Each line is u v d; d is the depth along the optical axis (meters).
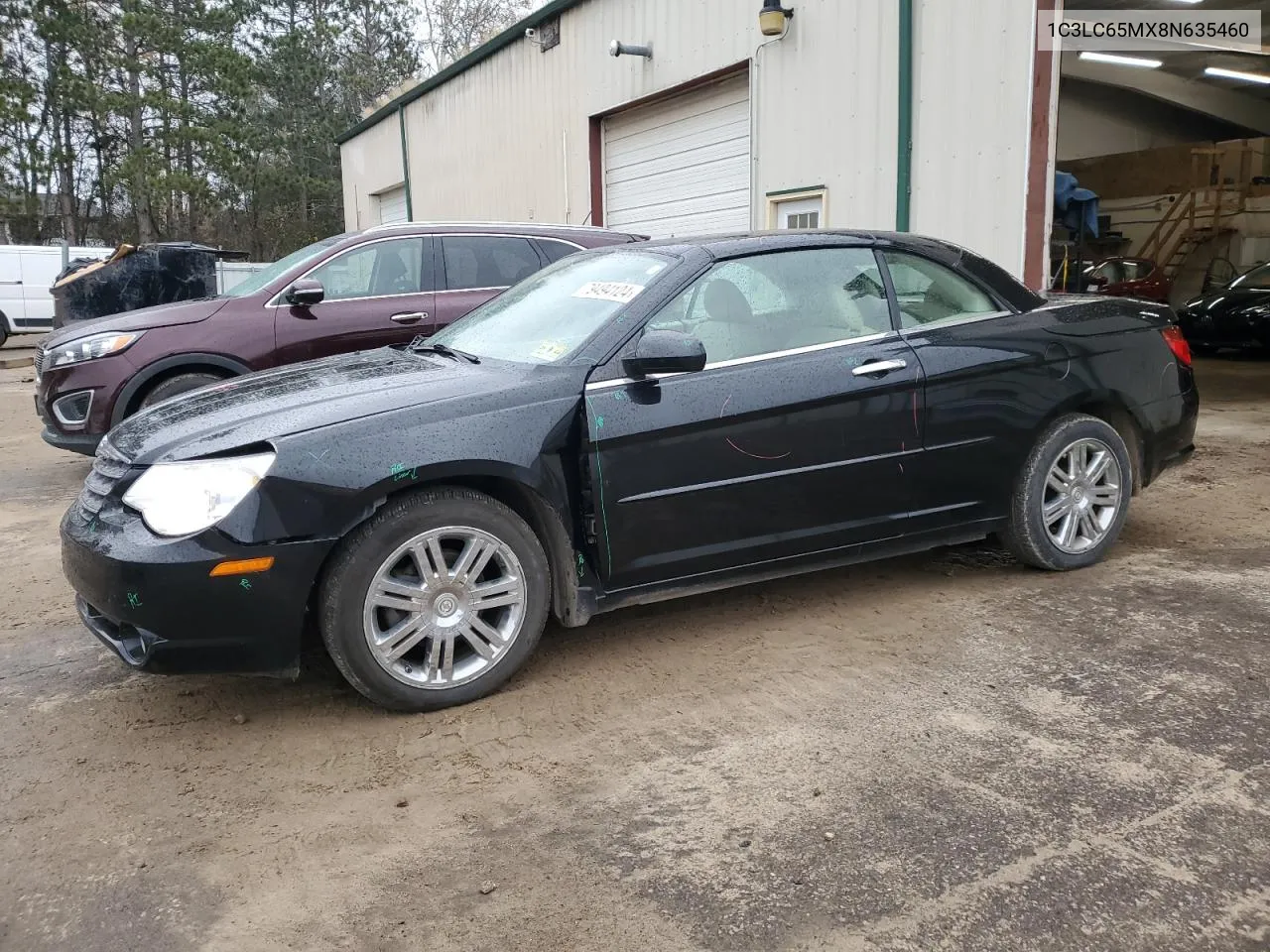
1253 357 15.06
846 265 4.19
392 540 3.28
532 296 4.48
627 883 2.48
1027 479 4.45
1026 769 2.95
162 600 3.06
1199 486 6.42
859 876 2.47
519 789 2.95
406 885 2.51
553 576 3.71
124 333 6.60
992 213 8.10
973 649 3.85
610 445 3.56
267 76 34.94
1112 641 3.87
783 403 3.82
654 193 12.80
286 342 6.87
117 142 37.19
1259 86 21.30
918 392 4.10
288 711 3.52
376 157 22.94
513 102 15.83
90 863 2.64
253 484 3.12
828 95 9.52
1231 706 3.29
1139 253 20.02
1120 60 18.38
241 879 2.55
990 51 7.95
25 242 37.19
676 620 4.29
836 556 4.11
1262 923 2.26
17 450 9.27
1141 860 2.49
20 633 4.36
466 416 3.42
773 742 3.17
